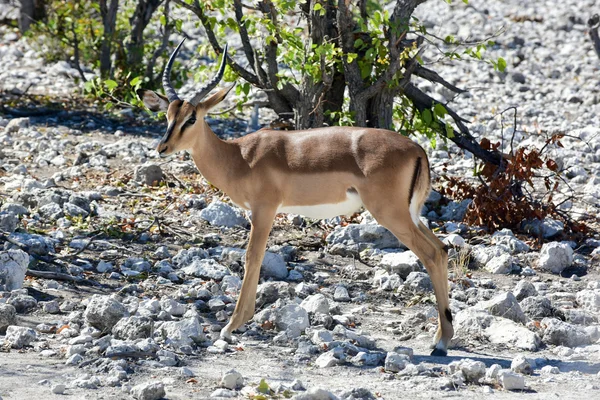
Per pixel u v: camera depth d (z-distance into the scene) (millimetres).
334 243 13328
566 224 14242
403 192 9617
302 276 12094
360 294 11477
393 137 9758
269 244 13305
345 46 15195
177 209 14828
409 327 10375
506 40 31422
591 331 10070
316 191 9969
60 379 8297
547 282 12203
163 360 8852
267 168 10078
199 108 10203
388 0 15969
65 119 21297
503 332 10055
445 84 15922
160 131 20812
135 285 11273
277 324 10109
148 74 23031
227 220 14203
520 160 14367
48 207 14109
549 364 9258
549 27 34312
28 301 10367
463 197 15336
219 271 11930
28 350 9148
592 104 23750
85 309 10461
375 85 15102
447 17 35625
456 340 9938
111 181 16250
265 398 7879
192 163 17438
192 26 33000
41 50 27453
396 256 12320
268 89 16000
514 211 14383
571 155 18688
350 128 10016
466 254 12859
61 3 27141
